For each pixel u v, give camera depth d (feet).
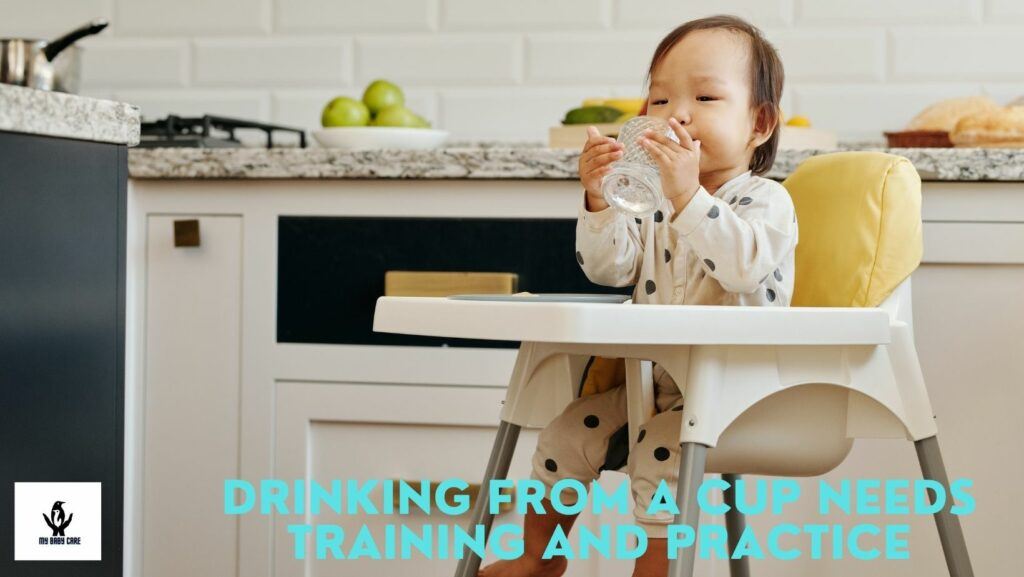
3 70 4.35
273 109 8.09
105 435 3.61
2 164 3.22
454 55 7.89
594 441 4.18
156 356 6.22
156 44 8.17
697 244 3.83
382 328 3.63
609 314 3.14
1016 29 7.43
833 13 7.56
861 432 3.74
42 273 3.36
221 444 6.17
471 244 5.99
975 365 5.74
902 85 7.52
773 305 4.10
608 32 7.75
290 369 6.12
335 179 6.06
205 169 6.05
